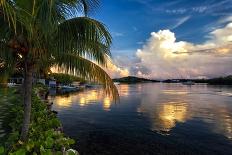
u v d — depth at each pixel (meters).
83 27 6.07
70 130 19.56
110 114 30.11
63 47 6.15
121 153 14.12
